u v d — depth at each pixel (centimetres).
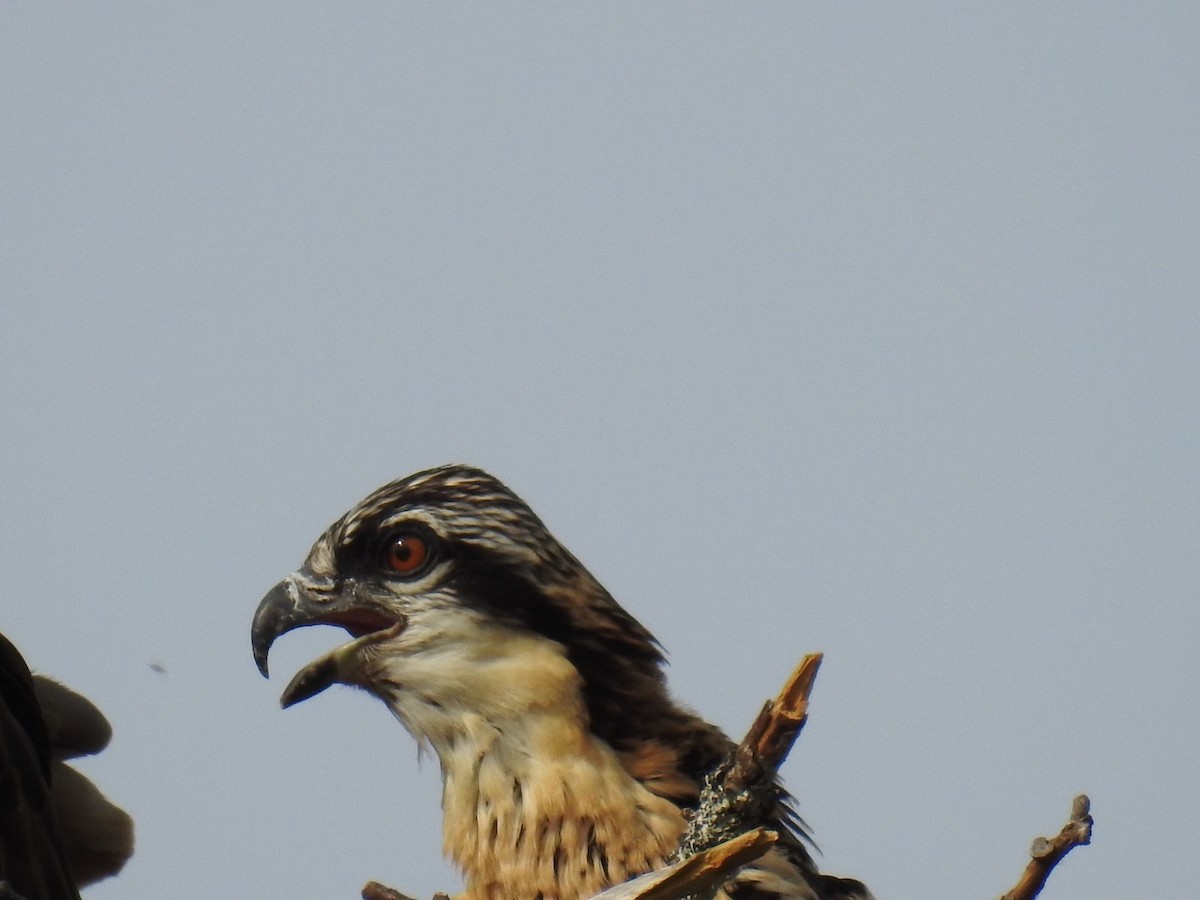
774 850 1159
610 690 1205
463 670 1199
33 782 1010
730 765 1002
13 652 1061
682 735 1205
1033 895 959
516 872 1184
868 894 1222
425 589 1214
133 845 1089
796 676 981
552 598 1210
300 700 1220
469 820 1197
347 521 1238
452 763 1205
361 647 1217
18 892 976
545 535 1227
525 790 1185
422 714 1207
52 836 1010
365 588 1224
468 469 1247
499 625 1205
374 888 1114
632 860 1169
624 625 1222
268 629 1230
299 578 1238
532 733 1190
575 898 1171
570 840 1175
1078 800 958
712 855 881
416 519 1220
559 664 1196
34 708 1060
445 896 1100
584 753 1186
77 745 1098
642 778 1189
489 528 1218
